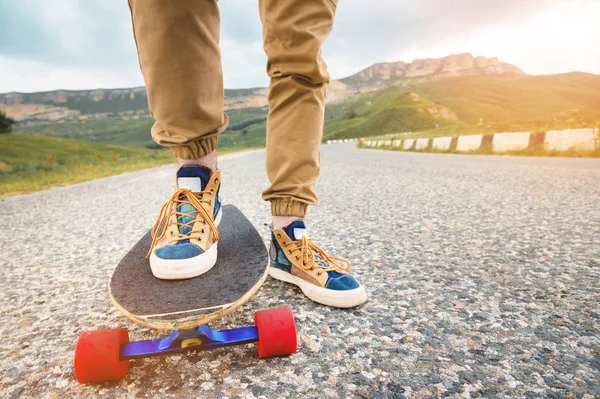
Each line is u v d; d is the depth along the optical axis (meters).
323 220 3.10
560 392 0.96
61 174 11.83
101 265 2.19
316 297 1.54
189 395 1.00
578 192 3.91
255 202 4.10
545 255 2.02
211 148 1.45
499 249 2.16
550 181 4.75
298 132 1.52
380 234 2.59
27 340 1.34
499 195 3.92
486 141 11.05
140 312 1.04
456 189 4.41
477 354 1.14
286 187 1.59
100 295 1.73
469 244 2.28
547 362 1.09
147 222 3.39
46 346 1.30
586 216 2.87
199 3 1.17
